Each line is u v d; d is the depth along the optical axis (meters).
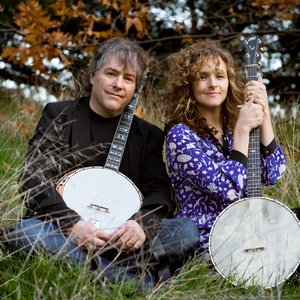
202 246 3.69
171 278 3.37
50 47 7.35
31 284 3.15
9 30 8.24
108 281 3.26
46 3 9.42
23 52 7.37
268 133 3.87
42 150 3.72
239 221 3.58
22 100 7.23
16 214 3.70
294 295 3.39
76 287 3.10
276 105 8.57
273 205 3.60
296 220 3.58
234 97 3.97
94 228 3.43
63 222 3.46
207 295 3.23
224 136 3.96
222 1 9.09
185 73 3.90
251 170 3.72
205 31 9.11
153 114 5.96
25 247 3.36
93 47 7.67
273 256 3.55
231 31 8.36
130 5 7.51
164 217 3.72
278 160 3.91
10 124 5.47
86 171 3.73
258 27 9.03
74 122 3.84
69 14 7.63
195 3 9.28
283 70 9.36
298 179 4.81
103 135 3.88
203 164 3.69
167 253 3.55
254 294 3.41
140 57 3.86
